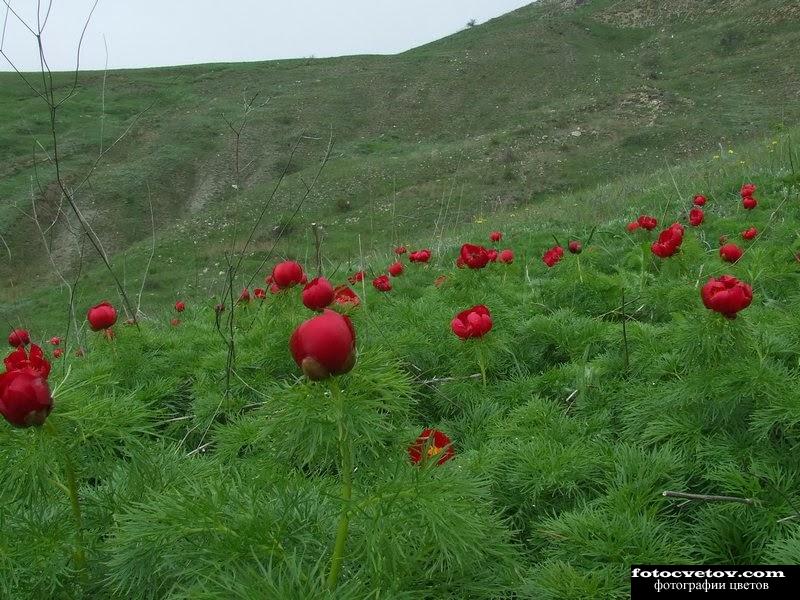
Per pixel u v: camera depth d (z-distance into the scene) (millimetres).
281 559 1681
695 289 4188
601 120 37406
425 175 33188
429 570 1696
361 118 51656
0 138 41625
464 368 4098
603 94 46094
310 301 3053
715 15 62062
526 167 31891
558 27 69438
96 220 33312
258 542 1692
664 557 2105
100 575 1966
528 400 3652
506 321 4758
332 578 1582
